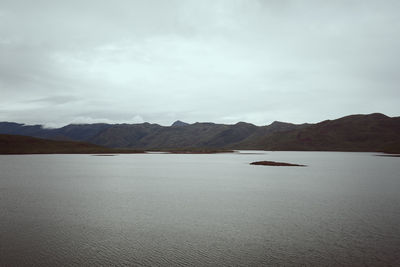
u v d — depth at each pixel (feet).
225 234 59.77
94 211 79.20
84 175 177.27
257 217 73.41
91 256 48.29
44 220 69.51
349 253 49.52
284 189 121.80
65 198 98.73
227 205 88.17
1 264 44.93
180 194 108.68
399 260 46.60
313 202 93.04
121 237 57.77
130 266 44.60
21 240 55.57
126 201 93.97
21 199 96.17
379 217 73.05
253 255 48.85
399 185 133.49
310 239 56.54
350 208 83.76
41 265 44.75
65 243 54.19
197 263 45.68
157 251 50.60
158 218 72.13
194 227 64.59
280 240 56.08
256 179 160.45
